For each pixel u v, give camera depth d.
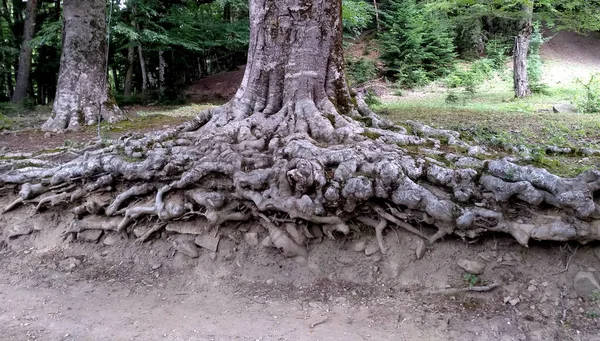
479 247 3.96
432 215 3.88
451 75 19.16
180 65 22.05
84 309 3.98
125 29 14.89
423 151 4.66
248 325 3.60
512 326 3.38
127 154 5.20
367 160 4.28
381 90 18.84
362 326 3.52
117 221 4.92
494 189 3.88
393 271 4.04
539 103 12.99
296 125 5.05
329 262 4.23
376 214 4.25
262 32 5.59
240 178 4.36
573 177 3.81
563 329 3.31
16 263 4.95
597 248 3.65
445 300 3.72
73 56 9.73
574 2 13.67
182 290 4.25
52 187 5.24
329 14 5.65
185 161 4.78
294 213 4.14
